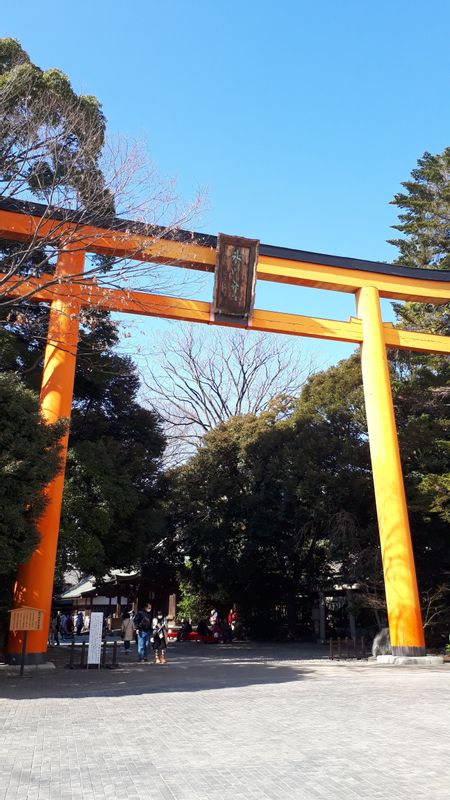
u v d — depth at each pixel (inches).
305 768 241.6
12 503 511.2
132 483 893.8
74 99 764.6
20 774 235.6
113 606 1643.7
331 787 216.4
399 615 713.0
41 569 629.3
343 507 1008.9
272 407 1359.5
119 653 885.8
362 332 829.8
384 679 545.0
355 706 390.3
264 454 1189.1
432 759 252.7
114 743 287.9
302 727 323.0
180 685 506.9
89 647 649.0
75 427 908.6
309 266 829.2
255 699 425.4
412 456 948.6
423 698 422.6
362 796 205.8
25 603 619.8
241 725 329.4
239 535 1273.4
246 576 1230.9
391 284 856.3
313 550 1188.5
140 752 270.2
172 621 1541.6
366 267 852.6
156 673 598.2
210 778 229.0
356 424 1092.5
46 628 629.0
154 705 401.1
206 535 1256.2
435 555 917.2
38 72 745.0
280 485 1146.7
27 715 363.3
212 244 796.6
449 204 1096.2
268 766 245.3
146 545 919.7
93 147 670.5
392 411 791.1
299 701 414.0
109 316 855.1
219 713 367.6
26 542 522.6
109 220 702.5
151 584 1498.5
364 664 693.3
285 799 203.2
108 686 502.6
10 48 757.3
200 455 1341.0
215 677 564.7
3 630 696.4
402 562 726.5
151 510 916.0
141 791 213.2
